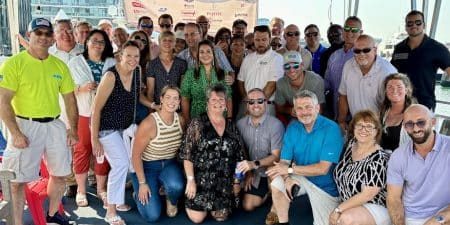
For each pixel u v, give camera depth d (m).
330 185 3.12
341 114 3.86
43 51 2.83
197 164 3.40
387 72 3.46
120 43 4.71
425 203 2.61
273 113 4.18
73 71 3.57
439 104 4.18
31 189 3.18
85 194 3.78
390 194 2.70
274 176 3.20
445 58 3.85
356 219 2.77
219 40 5.02
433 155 2.53
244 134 3.63
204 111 3.86
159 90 3.96
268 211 3.69
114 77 3.18
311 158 3.16
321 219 3.10
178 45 4.62
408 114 2.50
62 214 3.37
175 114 3.41
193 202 3.42
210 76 3.94
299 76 3.91
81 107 3.59
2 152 3.41
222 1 6.46
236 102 4.48
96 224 3.38
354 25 4.21
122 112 3.29
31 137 2.87
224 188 3.46
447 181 2.53
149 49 4.27
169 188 3.43
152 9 6.28
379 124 2.78
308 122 3.08
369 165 2.76
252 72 4.21
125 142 3.38
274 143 3.51
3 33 4.80
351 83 3.65
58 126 3.01
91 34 3.63
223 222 3.48
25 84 2.78
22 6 4.82
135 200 3.67
